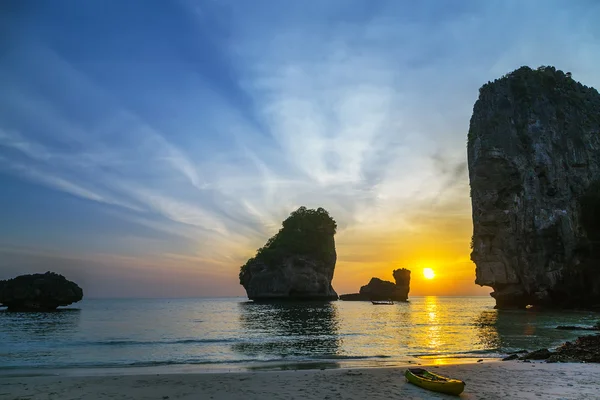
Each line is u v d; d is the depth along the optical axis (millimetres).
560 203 86625
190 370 19766
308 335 39875
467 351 27344
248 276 171250
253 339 36094
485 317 66875
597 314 68688
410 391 13734
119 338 37219
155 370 19875
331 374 17016
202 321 62812
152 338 37094
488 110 99562
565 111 96312
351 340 35031
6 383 15438
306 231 160625
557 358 20953
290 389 14133
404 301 194250
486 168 93125
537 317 63469
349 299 196000
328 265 163875
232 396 13180
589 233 79688
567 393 13242
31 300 91188
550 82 100312
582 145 93562
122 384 15172
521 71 101188
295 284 153500
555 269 81812
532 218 86250
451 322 56844
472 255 96312
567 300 81125
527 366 18750
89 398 13078
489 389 13891
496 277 89562
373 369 18281
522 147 92562
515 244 88062
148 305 156250
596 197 78312
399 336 38312
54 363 22625
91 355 26062
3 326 53031
